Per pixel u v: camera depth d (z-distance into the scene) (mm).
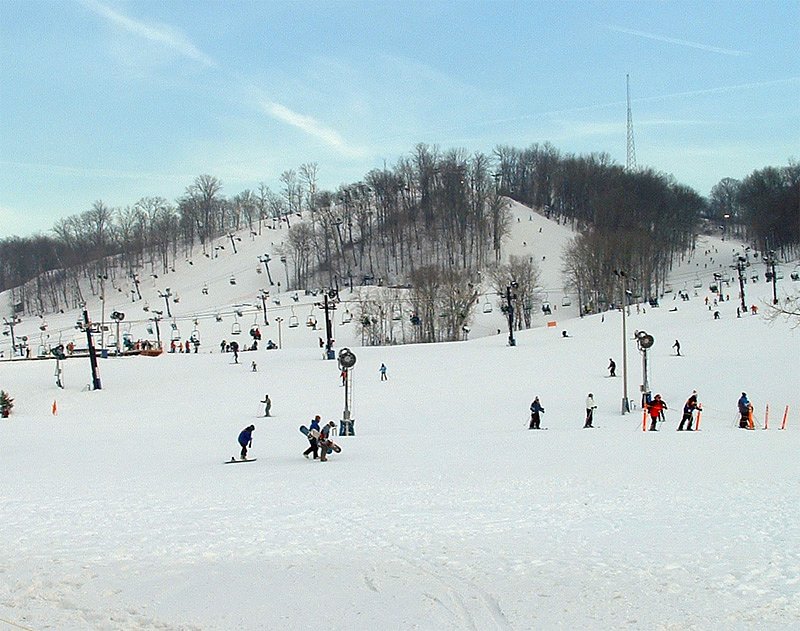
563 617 11766
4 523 19188
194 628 11594
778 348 64250
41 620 11938
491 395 56875
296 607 12500
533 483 23297
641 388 49938
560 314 144375
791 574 13328
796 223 170125
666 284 170375
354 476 26156
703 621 11344
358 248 192750
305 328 126750
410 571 14453
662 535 16375
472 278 156250
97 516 19953
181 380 74750
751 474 23453
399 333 122750
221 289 180875
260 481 25656
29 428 50812
